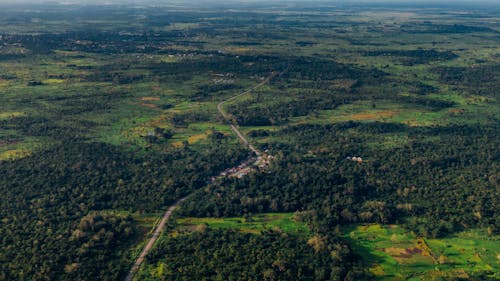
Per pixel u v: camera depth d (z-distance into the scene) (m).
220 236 159.75
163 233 162.75
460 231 166.38
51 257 142.38
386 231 167.38
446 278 140.25
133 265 144.75
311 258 147.38
